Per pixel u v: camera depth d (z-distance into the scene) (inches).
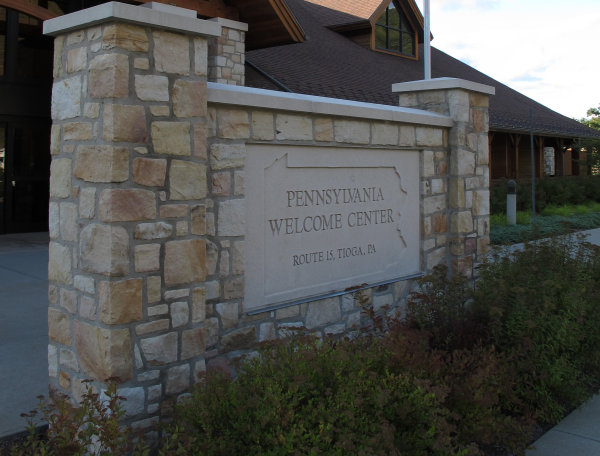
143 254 128.6
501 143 939.3
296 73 552.7
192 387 133.9
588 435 159.9
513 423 146.6
